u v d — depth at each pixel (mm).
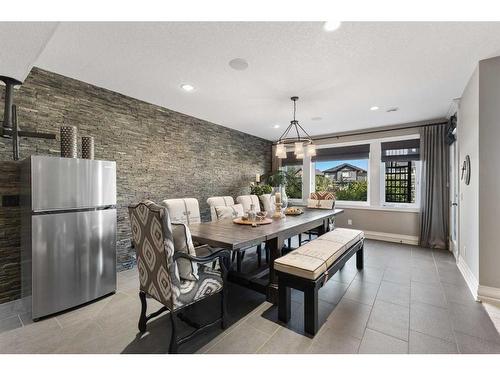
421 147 4359
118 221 3150
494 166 2299
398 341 1720
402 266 3307
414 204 4699
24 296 2201
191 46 2090
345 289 2580
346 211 5289
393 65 2408
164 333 1825
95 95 2912
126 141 3232
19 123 2387
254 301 2361
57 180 2078
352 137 5230
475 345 1672
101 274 2379
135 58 2287
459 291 2529
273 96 3230
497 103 2279
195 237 2039
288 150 6234
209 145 4559
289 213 3521
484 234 2332
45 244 2018
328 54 2211
